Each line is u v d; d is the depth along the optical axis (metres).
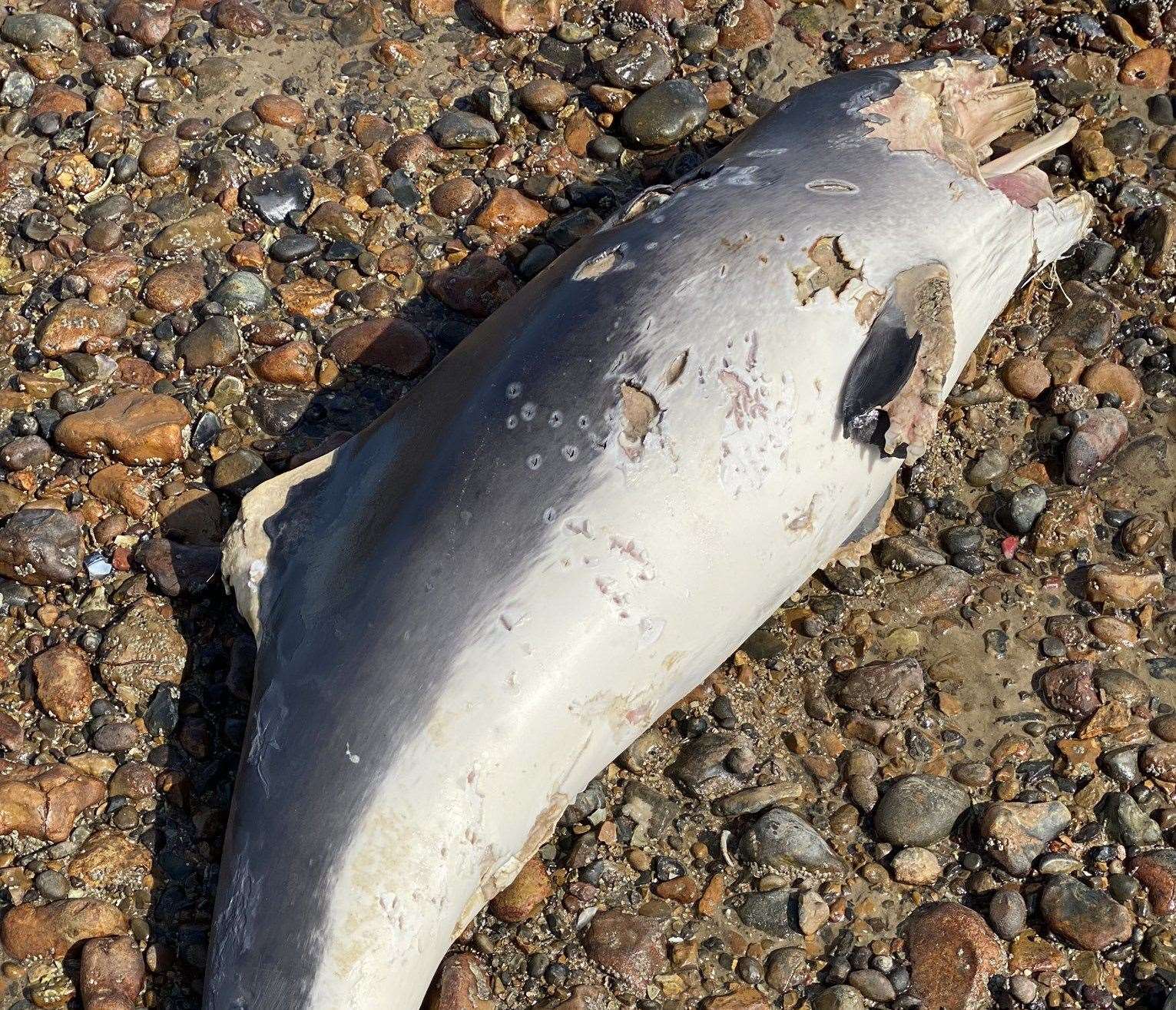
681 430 1.65
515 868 1.64
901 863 1.70
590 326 1.68
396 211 1.96
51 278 1.92
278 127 2.00
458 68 2.04
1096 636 1.79
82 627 1.78
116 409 1.84
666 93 2.00
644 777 1.74
